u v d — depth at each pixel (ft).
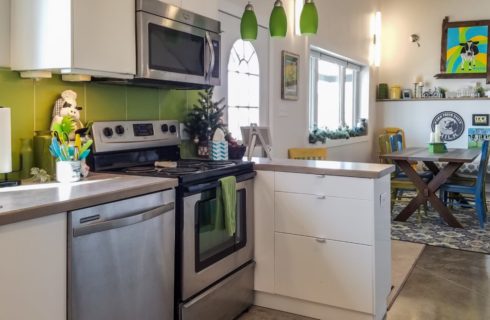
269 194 8.91
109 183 6.37
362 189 7.95
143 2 7.55
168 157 9.48
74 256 5.19
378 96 24.71
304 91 15.70
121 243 5.81
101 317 5.57
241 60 12.30
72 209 5.15
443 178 15.75
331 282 8.36
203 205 7.58
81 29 6.50
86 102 7.93
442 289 9.96
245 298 8.91
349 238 8.13
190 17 8.68
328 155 18.38
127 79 7.67
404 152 17.57
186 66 8.64
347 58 20.27
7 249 4.48
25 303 4.69
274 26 9.14
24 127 6.98
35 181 6.52
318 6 16.80
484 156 15.24
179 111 10.18
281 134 14.30
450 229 15.19
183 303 7.14
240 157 10.12
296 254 8.69
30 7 6.58
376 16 23.79
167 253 6.68
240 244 8.66
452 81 23.25
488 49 22.25
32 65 6.63
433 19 23.40
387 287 8.78
